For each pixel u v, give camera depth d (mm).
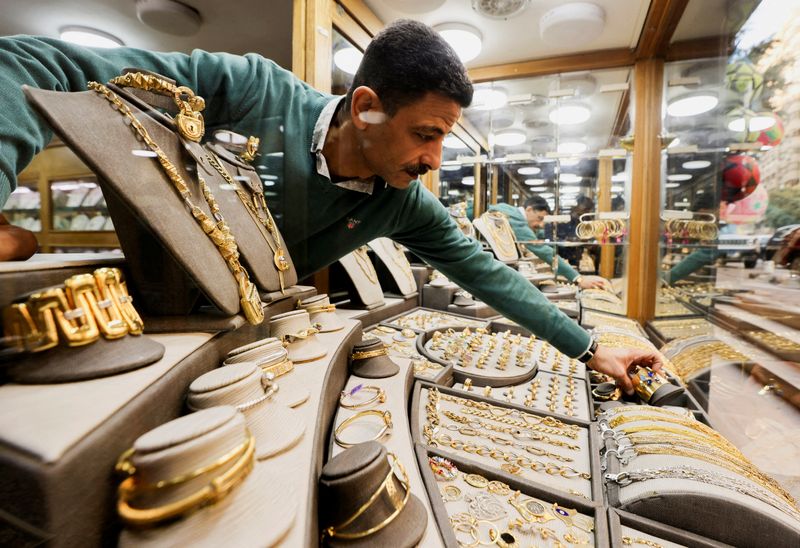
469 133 2814
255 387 498
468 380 1206
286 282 955
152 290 616
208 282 581
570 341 1199
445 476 731
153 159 556
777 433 825
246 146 942
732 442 874
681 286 1909
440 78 730
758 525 580
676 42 2137
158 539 309
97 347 420
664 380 1158
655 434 825
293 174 1032
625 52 2475
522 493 709
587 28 2119
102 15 829
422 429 922
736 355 1046
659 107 2443
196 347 549
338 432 735
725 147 1198
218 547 316
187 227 580
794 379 822
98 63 692
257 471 396
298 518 384
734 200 1104
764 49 974
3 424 313
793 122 846
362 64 819
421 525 509
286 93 1052
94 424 325
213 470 324
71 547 284
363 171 1015
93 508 309
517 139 2768
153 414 395
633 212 2521
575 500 669
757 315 954
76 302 407
